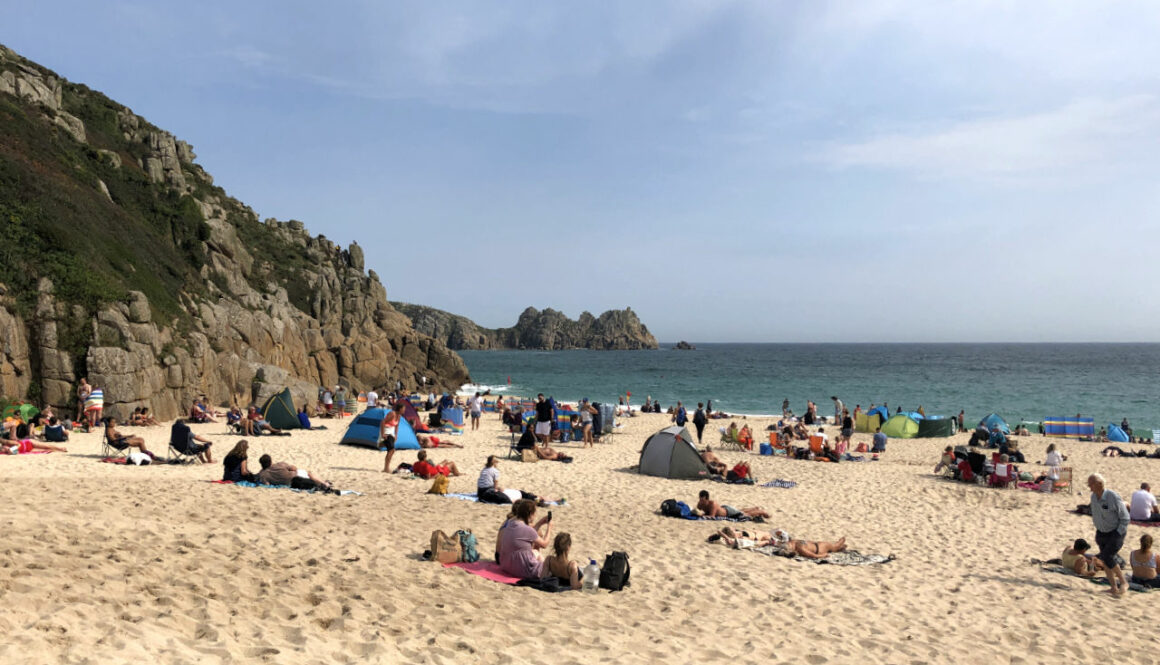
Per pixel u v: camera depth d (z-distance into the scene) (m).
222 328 34.66
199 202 45.00
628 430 30.50
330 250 64.62
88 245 27.88
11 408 21.17
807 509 14.50
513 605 6.76
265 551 7.32
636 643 6.02
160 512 9.12
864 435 31.12
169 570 6.23
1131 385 74.19
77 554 6.29
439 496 13.14
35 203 27.44
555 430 25.05
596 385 74.75
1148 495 13.78
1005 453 23.39
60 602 5.08
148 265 32.47
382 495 12.80
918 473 19.97
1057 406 52.00
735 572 9.00
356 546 8.12
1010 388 69.50
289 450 19.91
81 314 24.69
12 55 44.28
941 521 13.77
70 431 21.44
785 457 22.98
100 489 10.91
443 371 60.69
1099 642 7.23
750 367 120.69
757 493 16.25
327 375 44.56
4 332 22.98
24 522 7.16
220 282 39.94
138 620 5.02
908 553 10.99
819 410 50.34
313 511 10.26
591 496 14.91
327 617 5.70
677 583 8.29
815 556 10.15
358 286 59.72
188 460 16.36
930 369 111.69
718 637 6.44
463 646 5.44
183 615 5.23
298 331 43.28
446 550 8.02
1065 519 14.30
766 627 6.90
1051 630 7.53
